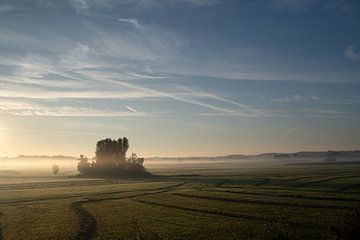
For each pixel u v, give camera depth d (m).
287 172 181.38
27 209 68.44
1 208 70.44
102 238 44.22
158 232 46.81
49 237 45.38
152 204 72.88
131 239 43.50
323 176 135.12
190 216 58.00
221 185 112.31
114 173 196.88
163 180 147.88
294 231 45.31
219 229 47.88
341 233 37.84
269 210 60.62
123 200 80.19
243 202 71.56
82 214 61.66
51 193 97.62
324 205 63.38
